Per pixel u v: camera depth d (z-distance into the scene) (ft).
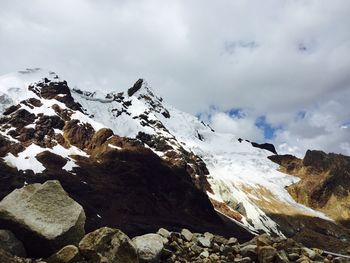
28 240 44.11
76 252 43.09
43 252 44.27
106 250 43.68
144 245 48.52
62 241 44.55
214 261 52.95
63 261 42.65
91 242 44.01
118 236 44.68
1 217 44.14
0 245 42.34
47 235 43.91
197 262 52.21
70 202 46.75
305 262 52.11
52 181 47.11
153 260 47.98
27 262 41.73
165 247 53.06
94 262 42.96
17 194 45.57
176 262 50.42
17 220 43.98
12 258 41.37
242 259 52.95
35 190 46.11
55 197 46.37
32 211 44.86
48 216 45.06
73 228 45.39
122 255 44.06
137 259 45.19
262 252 52.90
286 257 52.90
